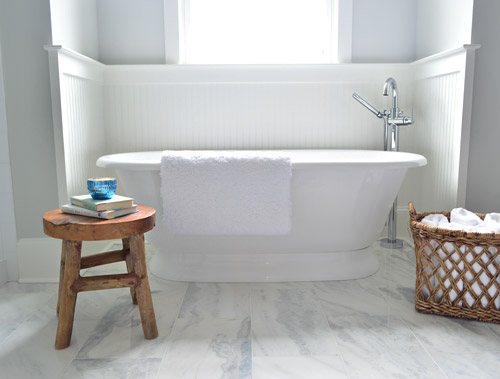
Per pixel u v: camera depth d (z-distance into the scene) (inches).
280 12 105.9
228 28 106.3
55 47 73.9
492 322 61.1
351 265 80.0
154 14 101.0
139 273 56.7
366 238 80.1
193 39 106.3
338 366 50.6
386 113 96.3
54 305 69.4
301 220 74.7
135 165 70.6
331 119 102.7
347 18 101.1
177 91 100.7
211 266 79.0
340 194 72.7
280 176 69.1
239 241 76.1
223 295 72.1
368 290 73.7
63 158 77.6
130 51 101.9
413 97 103.3
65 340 55.3
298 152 97.0
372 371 49.5
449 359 51.9
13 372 50.0
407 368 50.1
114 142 102.0
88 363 51.8
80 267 56.7
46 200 79.5
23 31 75.9
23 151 78.1
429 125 96.3
